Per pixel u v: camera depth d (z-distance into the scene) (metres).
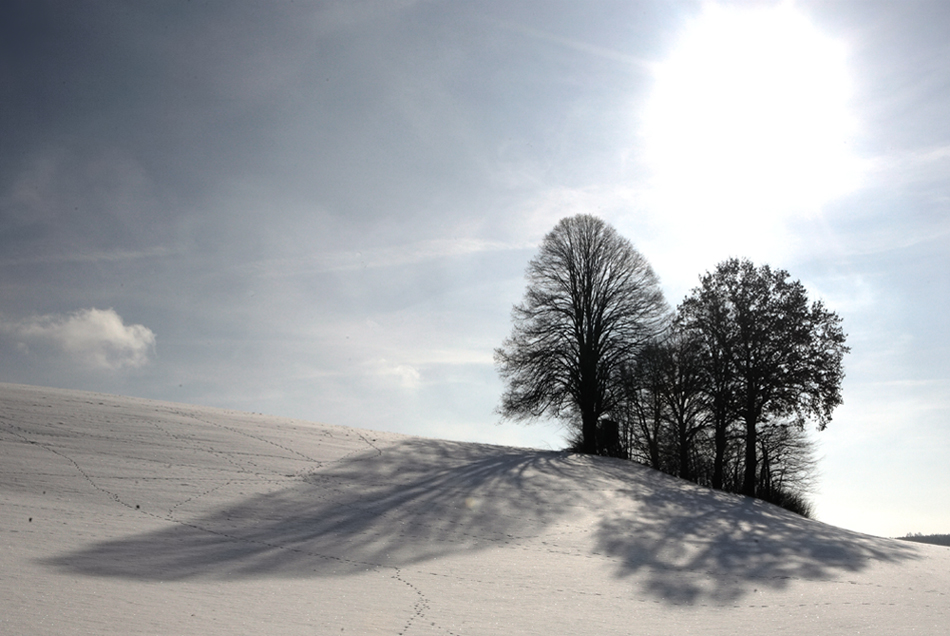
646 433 47.50
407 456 30.83
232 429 30.62
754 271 39.59
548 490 26.81
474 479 27.19
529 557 16.84
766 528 23.06
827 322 37.53
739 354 38.22
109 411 29.73
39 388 34.50
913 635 10.82
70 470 20.14
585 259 45.38
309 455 27.86
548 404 43.50
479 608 11.62
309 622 9.72
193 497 19.30
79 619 8.59
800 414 37.53
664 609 12.41
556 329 44.44
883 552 19.92
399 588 12.75
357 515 19.73
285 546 15.60
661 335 43.09
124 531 14.98
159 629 8.56
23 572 10.74
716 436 39.56
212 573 12.54
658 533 20.86
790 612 12.35
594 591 13.59
